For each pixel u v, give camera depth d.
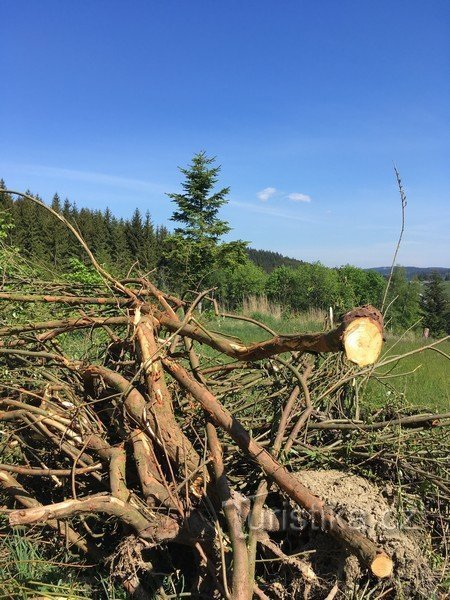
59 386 3.36
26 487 3.37
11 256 4.38
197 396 2.83
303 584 2.44
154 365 2.94
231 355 2.85
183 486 2.71
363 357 2.09
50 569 2.77
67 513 2.38
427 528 3.04
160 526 2.50
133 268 4.06
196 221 22.72
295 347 2.42
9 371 3.54
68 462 3.30
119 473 2.77
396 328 18.06
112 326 3.75
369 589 2.42
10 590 2.46
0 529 3.06
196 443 3.27
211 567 2.45
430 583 2.43
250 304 19.09
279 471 2.54
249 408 3.69
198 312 4.35
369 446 3.08
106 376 3.11
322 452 3.07
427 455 3.16
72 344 4.64
